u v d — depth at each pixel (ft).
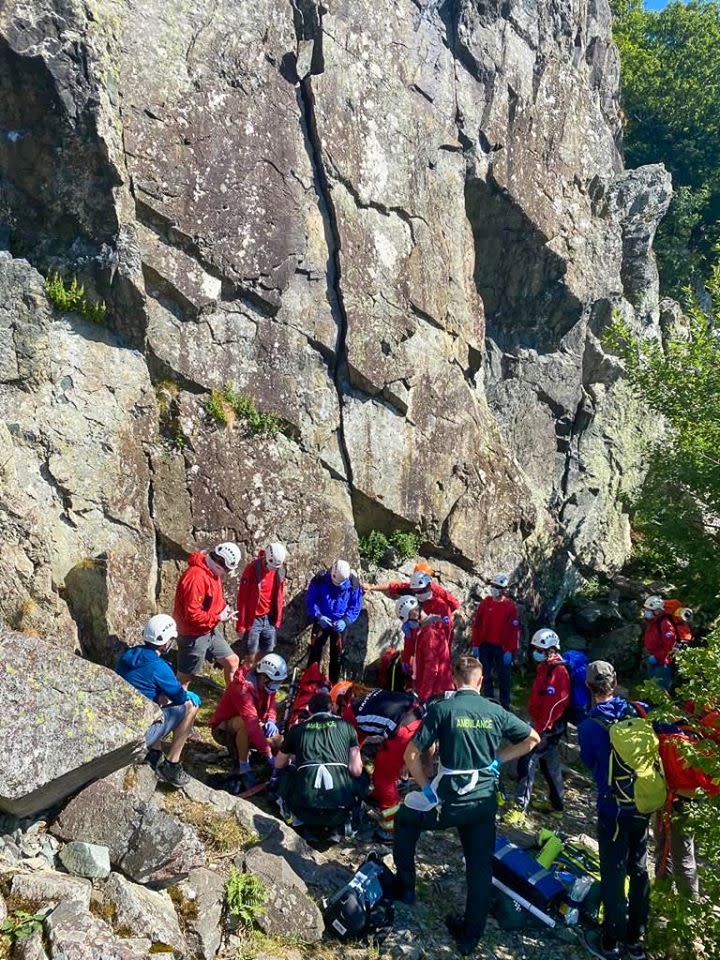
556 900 18.88
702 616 37.91
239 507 29.71
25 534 25.12
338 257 32.81
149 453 28.37
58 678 16.53
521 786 23.62
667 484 38.09
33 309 26.50
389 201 34.68
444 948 17.29
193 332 29.37
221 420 29.66
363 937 17.13
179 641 23.91
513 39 41.45
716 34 88.07
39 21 24.64
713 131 85.92
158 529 28.22
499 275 42.65
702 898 18.54
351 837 20.53
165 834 16.19
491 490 38.06
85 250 27.27
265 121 30.96
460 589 36.45
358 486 33.06
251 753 23.24
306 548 31.35
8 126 25.76
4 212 26.81
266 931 16.63
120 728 16.52
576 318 45.85
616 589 44.78
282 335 31.40
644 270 51.85
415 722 20.85
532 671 38.50
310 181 32.37
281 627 30.45
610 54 50.60
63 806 16.62
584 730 17.92
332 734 20.01
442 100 37.76
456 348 37.73
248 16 30.83
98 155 26.21
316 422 32.24
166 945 14.84
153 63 28.07
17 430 25.94
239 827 18.66
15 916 14.14
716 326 38.58
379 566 34.09
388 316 34.19
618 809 17.29
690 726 17.53
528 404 44.88
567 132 44.52
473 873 17.21
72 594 25.90
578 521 45.34
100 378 27.63
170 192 28.19
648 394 39.50
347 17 33.63
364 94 34.01
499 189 40.11
